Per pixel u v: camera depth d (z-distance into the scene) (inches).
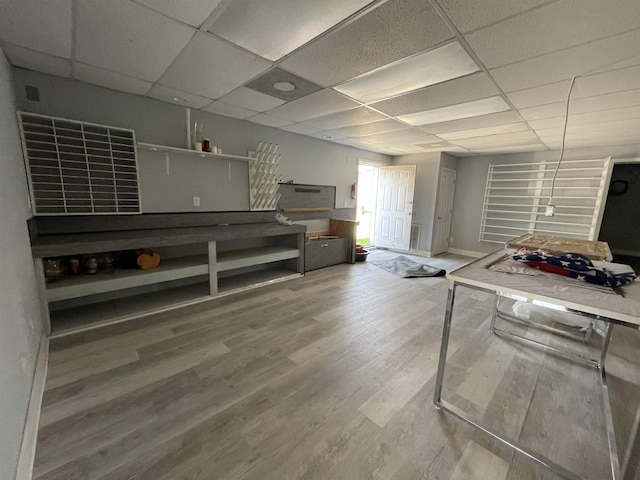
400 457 52.4
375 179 262.1
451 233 256.8
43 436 53.7
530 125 135.6
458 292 144.6
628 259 217.8
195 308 115.7
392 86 97.1
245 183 156.6
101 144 107.7
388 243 256.5
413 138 178.1
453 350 90.4
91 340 89.0
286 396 67.1
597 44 66.3
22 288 64.1
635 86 87.2
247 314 111.3
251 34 69.1
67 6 59.3
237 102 120.3
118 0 57.3
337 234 205.8
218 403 64.1
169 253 133.0
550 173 198.8
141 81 100.1
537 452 53.7
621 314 44.2
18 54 80.7
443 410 64.4
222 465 49.5
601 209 175.3
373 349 89.2
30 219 88.5
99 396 64.9
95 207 107.3
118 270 110.6
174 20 64.2
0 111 64.2
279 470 49.0
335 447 53.9
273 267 177.8
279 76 92.4
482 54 73.9
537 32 63.1
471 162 240.1
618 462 51.1
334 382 72.8
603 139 159.9
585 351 91.3
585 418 63.1
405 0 54.9
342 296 135.0
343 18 61.4
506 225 222.1
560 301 50.1
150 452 51.5
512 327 107.4
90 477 46.6
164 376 72.7
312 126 157.8
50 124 96.0
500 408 65.7
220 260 132.5
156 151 123.0
